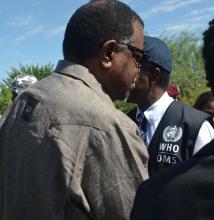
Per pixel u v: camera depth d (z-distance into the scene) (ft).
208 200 4.00
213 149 4.25
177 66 96.17
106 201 5.90
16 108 6.66
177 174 4.30
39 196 6.05
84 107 6.02
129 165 5.93
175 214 4.09
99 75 6.50
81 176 5.92
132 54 6.61
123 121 6.09
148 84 9.66
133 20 6.64
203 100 13.16
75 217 5.87
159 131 9.54
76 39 6.46
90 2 6.61
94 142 5.90
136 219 4.36
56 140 5.96
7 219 6.48
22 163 6.25
